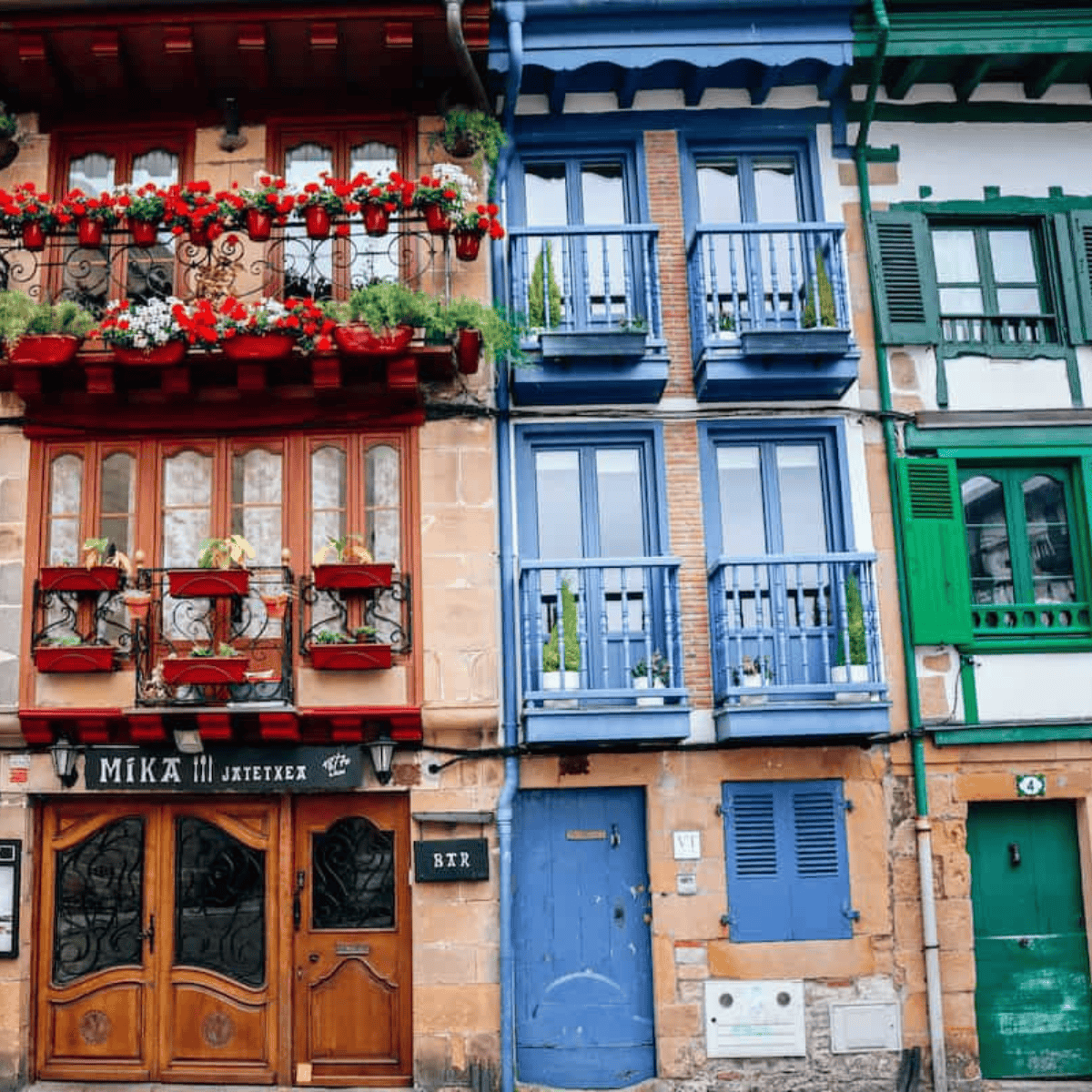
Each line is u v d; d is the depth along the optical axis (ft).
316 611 28.66
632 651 28.96
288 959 28.19
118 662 28.30
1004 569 30.30
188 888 28.71
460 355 28.55
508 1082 26.96
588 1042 28.12
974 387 30.58
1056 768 28.99
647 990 28.40
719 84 31.40
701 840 28.35
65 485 29.53
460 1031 27.25
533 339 28.91
